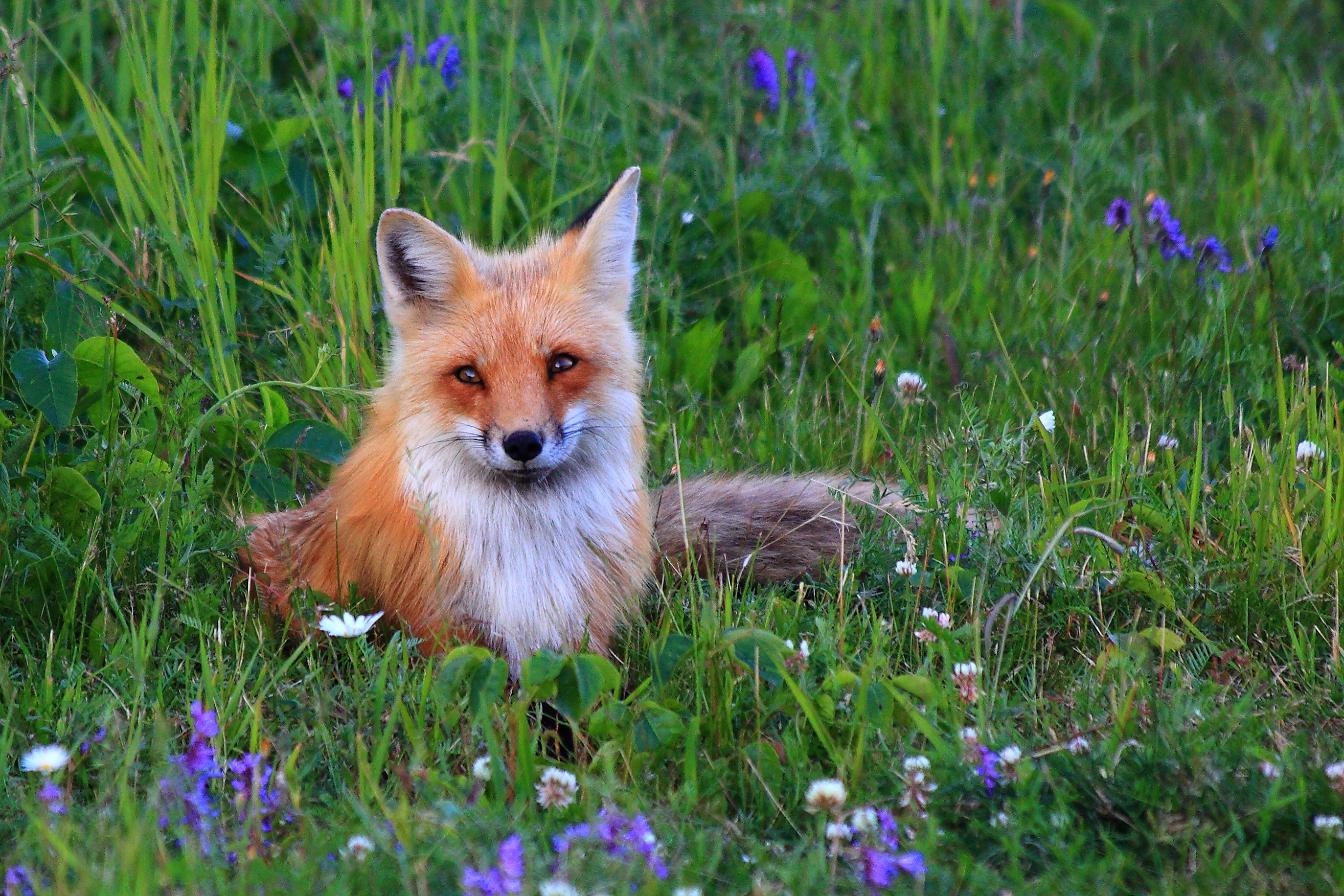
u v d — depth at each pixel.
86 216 11.15
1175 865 5.50
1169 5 17.38
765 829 5.89
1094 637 7.73
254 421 8.94
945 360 11.17
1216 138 14.56
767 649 6.28
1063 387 10.53
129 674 6.73
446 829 5.21
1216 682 7.12
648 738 6.15
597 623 7.89
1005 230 13.27
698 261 12.03
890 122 14.38
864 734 6.09
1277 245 11.59
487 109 12.58
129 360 8.45
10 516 7.39
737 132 12.84
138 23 12.03
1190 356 10.10
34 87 10.95
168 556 7.82
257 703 6.24
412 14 13.40
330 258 10.19
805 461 10.16
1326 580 7.91
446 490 7.56
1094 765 5.93
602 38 13.67
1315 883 5.24
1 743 5.86
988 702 6.52
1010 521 8.30
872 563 8.42
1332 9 17.66
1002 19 15.90
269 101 11.89
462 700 6.44
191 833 5.35
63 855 4.84
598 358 7.89
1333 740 6.38
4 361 9.16
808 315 11.52
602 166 11.95
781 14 13.81
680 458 9.93
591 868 5.09
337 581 7.92
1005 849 5.44
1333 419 9.25
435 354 7.69
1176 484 8.68
